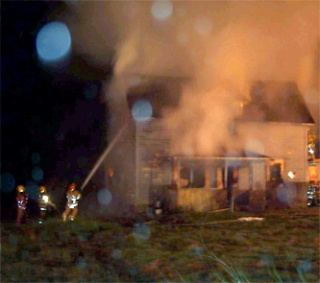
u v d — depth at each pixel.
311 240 12.91
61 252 11.96
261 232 14.30
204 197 20.86
